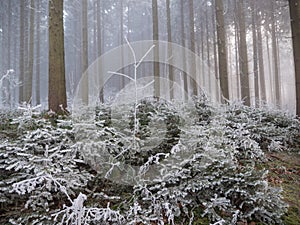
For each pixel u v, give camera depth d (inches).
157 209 83.0
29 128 109.0
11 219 75.4
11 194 83.9
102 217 79.0
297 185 110.4
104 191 94.8
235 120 166.1
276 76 652.1
